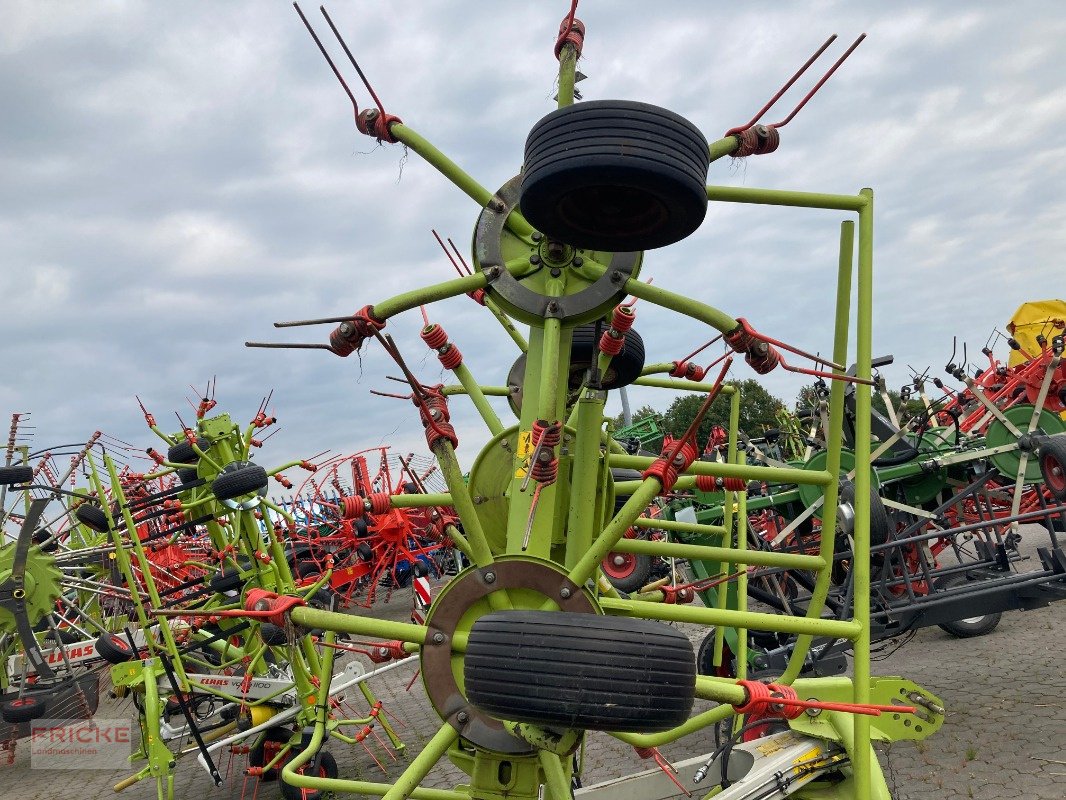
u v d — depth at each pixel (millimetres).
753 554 3410
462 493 2594
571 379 3670
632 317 2783
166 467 7941
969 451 7645
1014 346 10094
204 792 6711
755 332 2691
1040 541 12320
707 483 3754
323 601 8219
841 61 2877
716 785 3648
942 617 6410
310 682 5820
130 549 6086
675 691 2070
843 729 3367
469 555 3506
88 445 6312
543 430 2613
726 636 6777
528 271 2914
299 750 5680
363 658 8734
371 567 7102
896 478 7766
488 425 3326
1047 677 6891
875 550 6477
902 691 3502
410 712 8609
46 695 7723
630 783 3695
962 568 7355
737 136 2957
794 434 10297
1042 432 7473
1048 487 7055
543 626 2098
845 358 3242
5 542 7777
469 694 2150
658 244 2531
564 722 2037
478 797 2752
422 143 2971
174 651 5508
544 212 2389
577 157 2189
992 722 5945
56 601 7762
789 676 3541
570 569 2859
